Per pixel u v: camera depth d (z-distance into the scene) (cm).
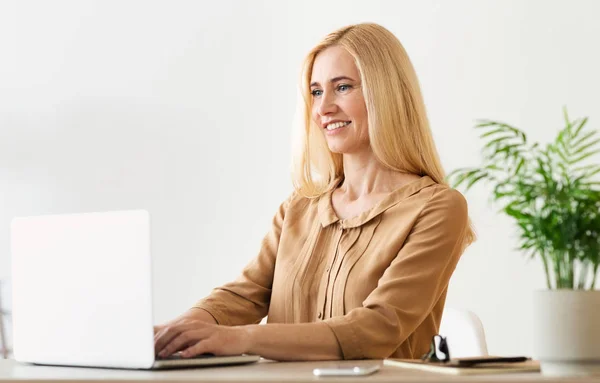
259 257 243
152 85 451
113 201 453
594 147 366
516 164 161
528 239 155
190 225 443
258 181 434
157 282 445
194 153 444
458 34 396
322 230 225
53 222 171
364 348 187
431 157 227
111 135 455
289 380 128
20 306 180
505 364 144
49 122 463
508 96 388
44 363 175
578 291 146
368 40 227
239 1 441
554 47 382
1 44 470
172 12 450
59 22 464
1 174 466
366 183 227
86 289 164
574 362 145
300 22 430
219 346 170
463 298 388
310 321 220
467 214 218
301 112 240
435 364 148
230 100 440
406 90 227
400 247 210
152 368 156
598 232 148
